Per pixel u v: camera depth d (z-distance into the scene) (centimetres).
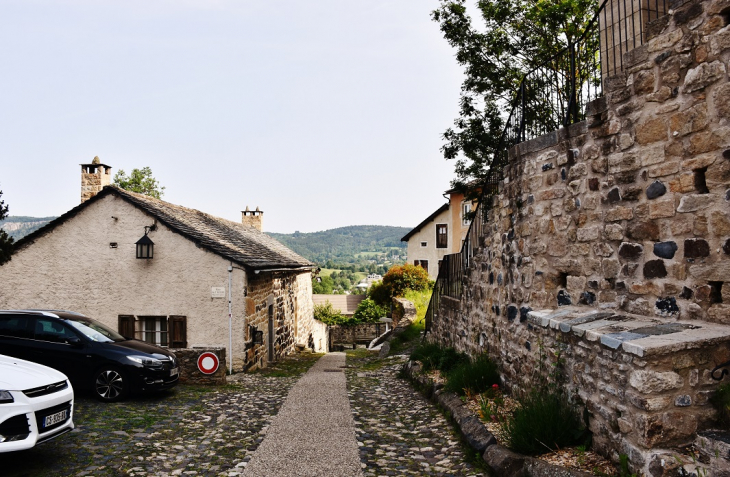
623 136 536
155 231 1383
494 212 852
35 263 1403
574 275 613
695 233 457
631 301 526
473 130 1561
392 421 770
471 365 841
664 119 489
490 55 1550
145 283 1384
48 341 908
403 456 596
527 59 1515
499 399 700
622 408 431
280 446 632
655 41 498
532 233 694
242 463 569
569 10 1336
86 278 1394
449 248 3769
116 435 673
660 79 494
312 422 758
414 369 1130
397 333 2027
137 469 548
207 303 1371
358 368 1508
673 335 420
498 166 888
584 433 493
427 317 1556
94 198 1388
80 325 934
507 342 764
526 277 707
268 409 861
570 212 618
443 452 606
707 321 445
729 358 416
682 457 384
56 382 583
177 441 657
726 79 431
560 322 548
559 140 639
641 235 514
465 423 650
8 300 1399
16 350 902
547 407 523
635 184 521
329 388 1079
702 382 410
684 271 467
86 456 586
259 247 1914
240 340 1367
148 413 805
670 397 402
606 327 482
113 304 1386
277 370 1486
